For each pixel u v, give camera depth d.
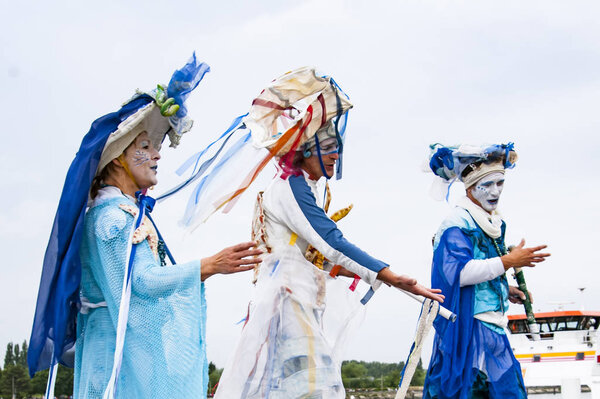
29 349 4.26
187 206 5.04
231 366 5.02
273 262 5.20
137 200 4.49
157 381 4.07
